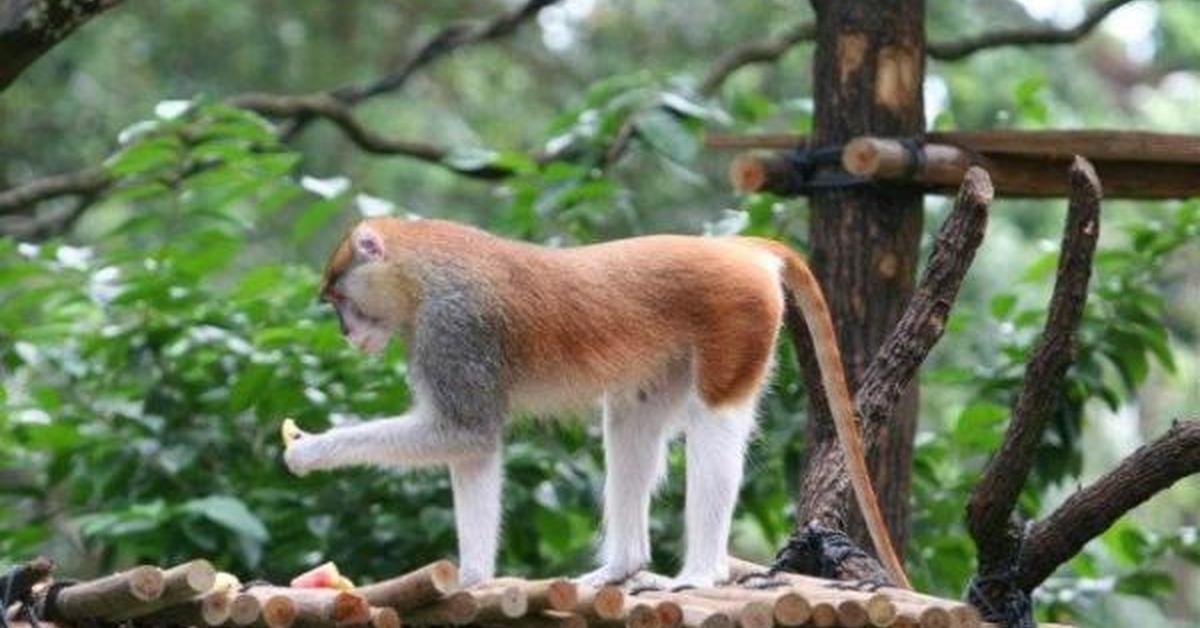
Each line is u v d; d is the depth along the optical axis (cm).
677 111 1317
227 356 1261
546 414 878
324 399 1223
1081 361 1216
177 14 2116
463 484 859
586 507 1230
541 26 2244
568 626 691
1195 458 800
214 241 1255
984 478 821
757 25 2162
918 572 1230
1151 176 1052
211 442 1244
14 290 1395
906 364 907
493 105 2233
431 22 2216
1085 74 2289
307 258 2003
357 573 1205
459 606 681
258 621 670
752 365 859
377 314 877
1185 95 2623
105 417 1276
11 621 697
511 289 861
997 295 1377
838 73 1075
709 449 852
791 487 1180
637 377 864
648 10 2220
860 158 1031
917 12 1078
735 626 689
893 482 1052
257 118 1272
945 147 1047
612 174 1437
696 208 1933
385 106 2153
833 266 1060
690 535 845
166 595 656
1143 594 1273
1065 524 821
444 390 858
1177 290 1908
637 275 866
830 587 785
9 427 1266
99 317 1290
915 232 1065
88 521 1174
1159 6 2597
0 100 2019
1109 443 2188
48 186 1436
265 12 2159
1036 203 2098
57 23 923
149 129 1259
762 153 1086
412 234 878
